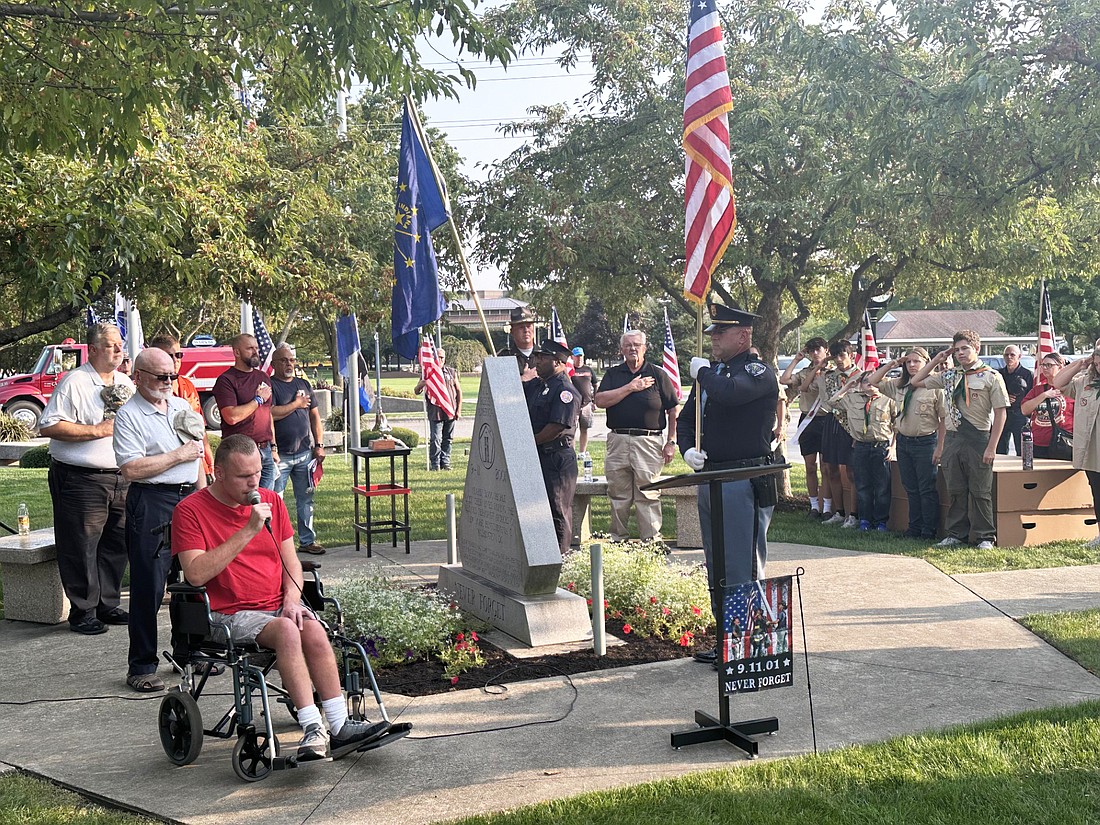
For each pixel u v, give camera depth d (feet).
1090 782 13.61
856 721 16.81
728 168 21.08
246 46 24.52
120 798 14.44
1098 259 60.85
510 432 23.39
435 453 60.49
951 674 19.16
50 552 24.91
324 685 15.38
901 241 48.19
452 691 18.95
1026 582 26.66
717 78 21.11
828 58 39.52
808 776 14.23
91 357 24.23
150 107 29.63
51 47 23.66
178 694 15.61
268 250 41.39
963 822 12.55
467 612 24.50
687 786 14.05
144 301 43.96
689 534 33.12
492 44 24.18
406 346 29.25
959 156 38.04
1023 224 53.42
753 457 19.95
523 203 49.14
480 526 24.75
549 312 67.97
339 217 60.80
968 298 72.79
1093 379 30.96
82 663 21.67
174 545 16.26
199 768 15.60
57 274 30.66
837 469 37.99
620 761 15.39
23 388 86.28
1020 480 31.96
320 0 22.02
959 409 31.83
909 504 34.24
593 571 20.95
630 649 21.43
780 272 50.11
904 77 39.32
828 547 32.78
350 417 62.59
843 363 37.68
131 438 20.02
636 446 31.89
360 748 14.99
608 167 52.08
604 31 50.29
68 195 30.91
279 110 40.45
